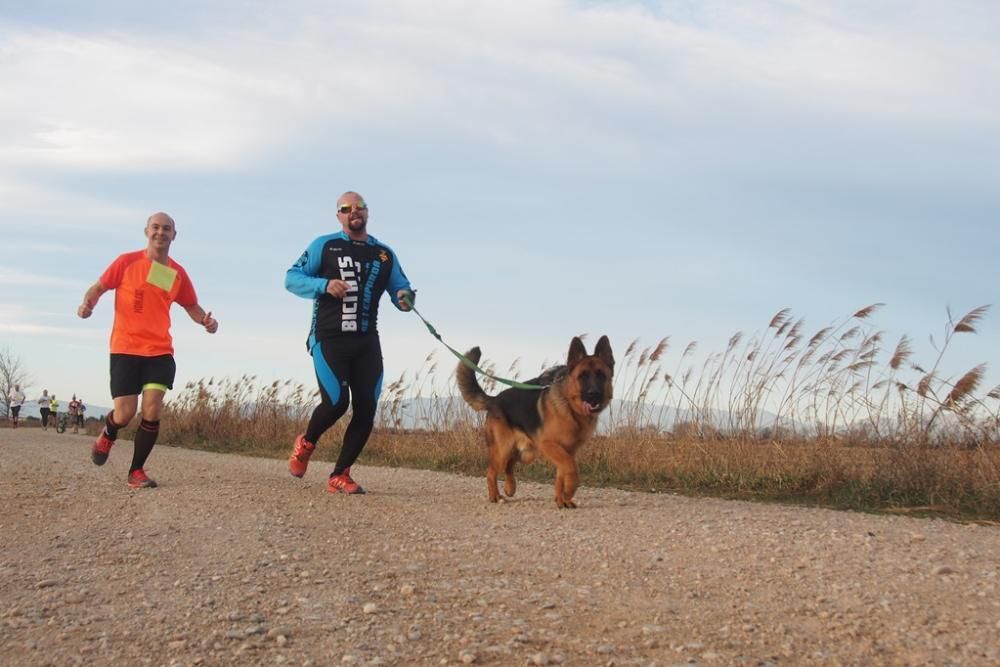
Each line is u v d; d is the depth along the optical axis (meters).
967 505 7.88
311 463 13.51
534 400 8.00
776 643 3.58
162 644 3.55
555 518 7.02
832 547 5.52
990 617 3.89
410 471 11.94
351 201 8.29
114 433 8.65
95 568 4.88
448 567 5.04
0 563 4.98
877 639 3.60
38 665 3.31
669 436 11.16
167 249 8.48
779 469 9.32
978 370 8.49
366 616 3.97
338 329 8.29
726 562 5.14
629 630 3.78
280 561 5.08
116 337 8.40
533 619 3.94
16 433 28.22
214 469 11.18
